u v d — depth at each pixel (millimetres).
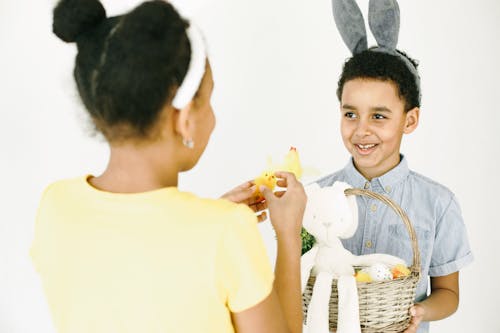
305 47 2037
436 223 1307
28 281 2119
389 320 1080
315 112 2055
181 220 717
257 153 2080
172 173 773
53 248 775
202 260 706
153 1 705
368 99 1254
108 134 729
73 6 717
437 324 2059
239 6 2037
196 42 713
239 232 719
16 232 2115
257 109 2068
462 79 2002
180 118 721
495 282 2047
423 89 2016
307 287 1150
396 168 1329
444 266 1312
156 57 676
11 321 2125
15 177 2104
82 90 724
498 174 2021
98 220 743
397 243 1321
